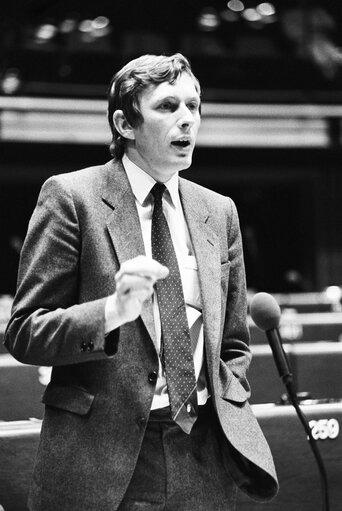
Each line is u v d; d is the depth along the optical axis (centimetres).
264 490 430
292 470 592
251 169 3102
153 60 443
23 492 544
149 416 418
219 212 466
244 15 3064
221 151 3033
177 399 415
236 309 462
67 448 409
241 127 3034
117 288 374
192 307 434
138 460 417
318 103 3091
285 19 3073
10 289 3167
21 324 414
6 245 3150
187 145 438
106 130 2911
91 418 409
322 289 3147
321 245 3172
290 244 3256
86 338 391
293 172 3127
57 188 432
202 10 3041
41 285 417
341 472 601
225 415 424
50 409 423
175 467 419
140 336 413
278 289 3259
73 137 2881
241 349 461
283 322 1183
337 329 1188
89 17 2978
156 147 434
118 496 402
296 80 3094
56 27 2950
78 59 2969
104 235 425
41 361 408
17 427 564
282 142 3053
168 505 420
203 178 3148
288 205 3241
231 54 3067
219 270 443
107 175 446
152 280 370
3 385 679
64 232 422
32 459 547
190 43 3052
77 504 405
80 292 425
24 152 2878
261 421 591
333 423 605
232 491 440
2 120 2830
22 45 2903
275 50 3086
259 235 3253
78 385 416
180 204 456
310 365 767
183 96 436
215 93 3038
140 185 446
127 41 3012
